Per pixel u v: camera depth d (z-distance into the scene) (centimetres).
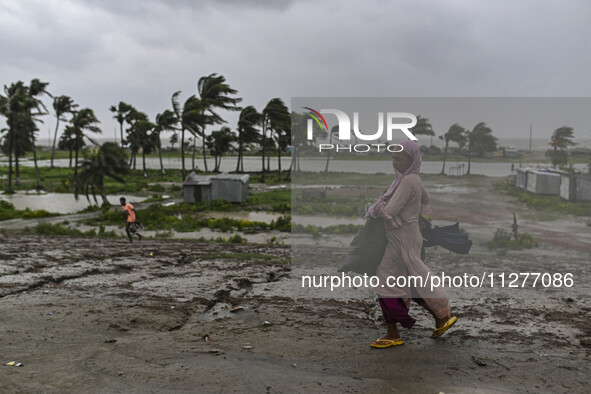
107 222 2245
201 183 3177
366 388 278
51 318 431
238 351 347
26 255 857
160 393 263
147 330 409
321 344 367
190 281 662
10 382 270
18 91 4303
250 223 2192
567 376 301
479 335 389
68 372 290
